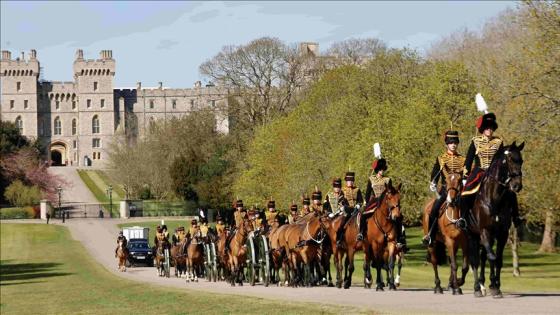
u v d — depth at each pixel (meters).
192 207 133.00
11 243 101.56
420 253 63.88
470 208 21.09
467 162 21.34
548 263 55.97
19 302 38.78
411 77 70.88
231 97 120.19
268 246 35.62
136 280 50.44
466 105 55.22
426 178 53.56
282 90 119.06
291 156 72.69
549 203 40.00
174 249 53.06
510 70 41.41
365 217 26.75
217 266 43.19
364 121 66.25
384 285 28.91
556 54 39.47
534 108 39.62
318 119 78.12
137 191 144.00
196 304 27.59
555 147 38.94
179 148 135.00
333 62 115.88
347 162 59.84
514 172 19.56
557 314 16.94
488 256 20.38
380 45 120.06
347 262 29.88
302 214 37.28
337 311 20.25
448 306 19.31
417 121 55.22
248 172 82.50
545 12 39.97
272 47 120.00
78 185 182.88
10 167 148.38
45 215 133.62
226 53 121.38
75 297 39.12
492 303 19.50
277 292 29.28
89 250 91.56
